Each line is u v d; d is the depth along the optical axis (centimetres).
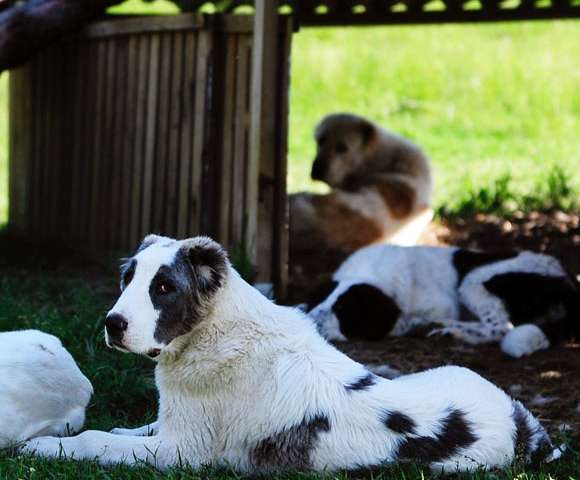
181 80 1004
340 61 2097
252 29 954
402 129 1794
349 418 531
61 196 1145
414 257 902
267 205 922
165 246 539
